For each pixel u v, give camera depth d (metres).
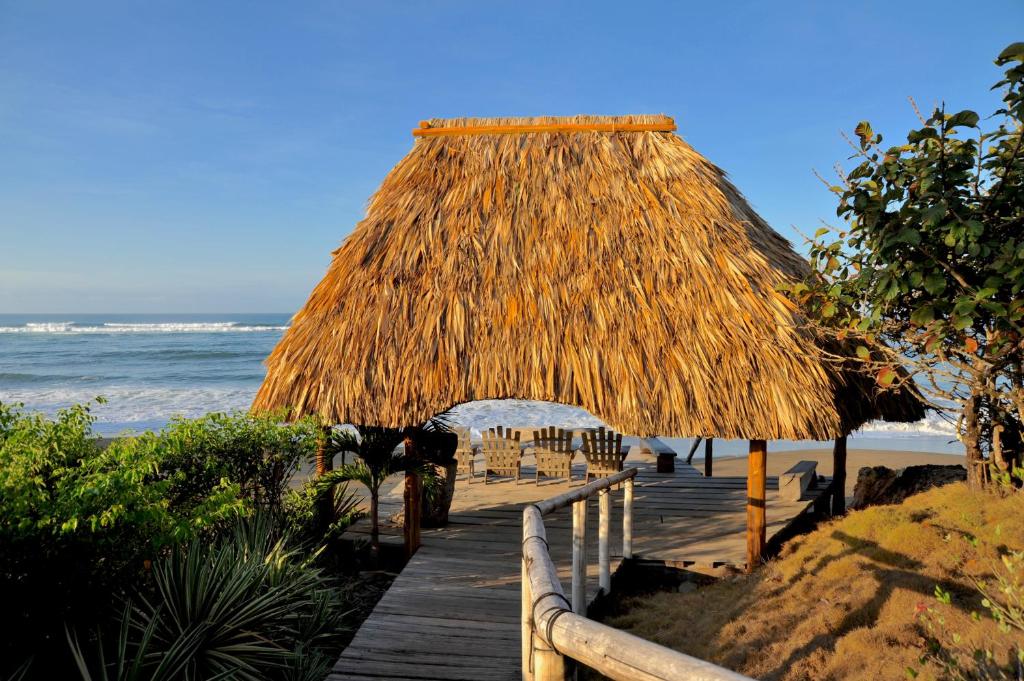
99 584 4.41
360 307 7.12
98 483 4.09
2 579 3.85
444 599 6.09
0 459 4.20
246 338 69.88
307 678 4.87
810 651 4.43
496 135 8.79
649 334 6.62
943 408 6.05
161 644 4.51
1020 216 4.80
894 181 4.94
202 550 5.68
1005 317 4.64
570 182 8.03
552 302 6.91
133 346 59.91
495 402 30.41
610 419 6.30
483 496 10.29
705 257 7.10
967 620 4.13
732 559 6.94
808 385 6.27
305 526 7.72
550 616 1.98
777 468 18.69
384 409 6.53
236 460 6.72
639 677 1.52
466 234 7.63
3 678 3.88
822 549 6.21
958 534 5.37
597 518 8.88
